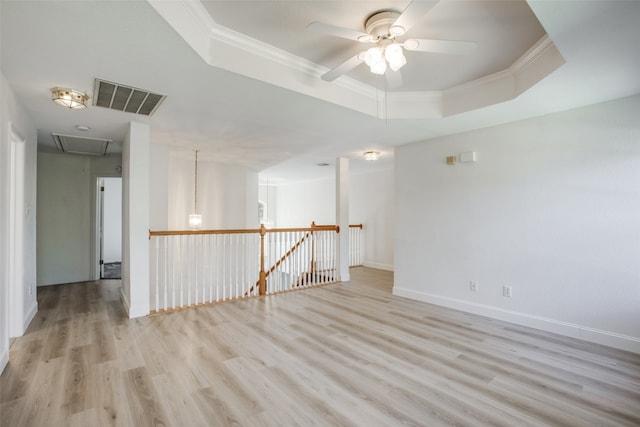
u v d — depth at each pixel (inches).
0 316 92.3
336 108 121.4
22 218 121.2
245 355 104.3
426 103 134.0
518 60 106.2
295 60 104.9
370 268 287.3
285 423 70.9
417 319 141.8
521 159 135.6
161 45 77.2
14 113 105.3
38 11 63.5
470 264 152.5
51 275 211.8
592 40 74.7
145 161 141.5
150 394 81.6
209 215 245.0
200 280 196.5
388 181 281.1
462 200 155.9
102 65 87.1
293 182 386.0
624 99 110.7
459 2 77.4
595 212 116.5
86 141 171.3
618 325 111.0
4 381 87.3
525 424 70.8
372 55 83.2
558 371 94.7
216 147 190.1
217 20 84.9
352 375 92.0
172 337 118.8
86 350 107.2
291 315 146.4
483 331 127.0
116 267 292.8
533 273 131.6
